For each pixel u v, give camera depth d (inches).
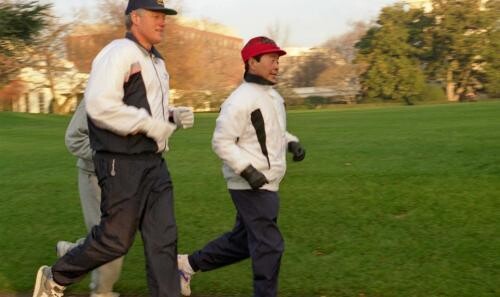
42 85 2600.9
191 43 2933.1
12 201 407.8
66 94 2640.3
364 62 3373.5
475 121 1000.9
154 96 195.5
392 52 3299.7
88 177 222.5
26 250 301.9
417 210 334.0
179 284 196.7
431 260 263.4
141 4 193.2
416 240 288.5
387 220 321.4
